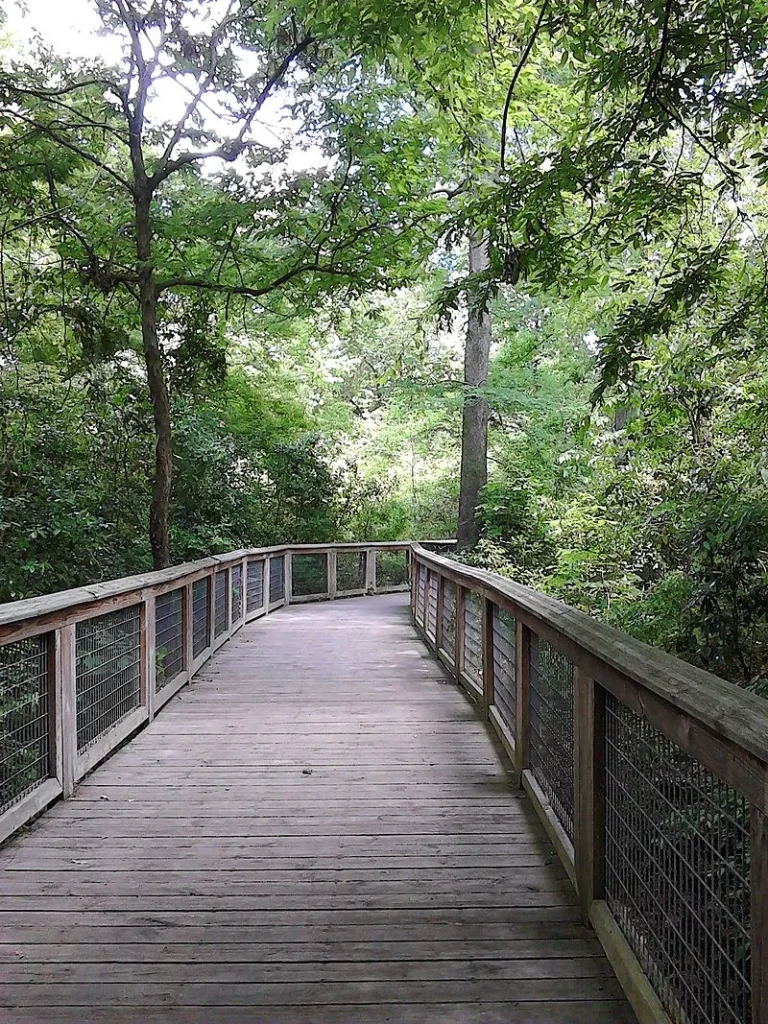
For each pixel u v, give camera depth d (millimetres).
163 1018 2209
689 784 1867
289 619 11336
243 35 7109
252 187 7543
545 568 13336
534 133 7645
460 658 6672
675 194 4777
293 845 3385
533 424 15586
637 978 2182
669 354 6074
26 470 7859
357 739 4977
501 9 5355
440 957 2523
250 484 13617
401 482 20797
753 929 1442
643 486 8188
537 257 4695
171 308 8750
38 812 3658
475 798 3953
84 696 4285
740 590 5547
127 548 9039
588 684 2711
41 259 10164
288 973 2430
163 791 4047
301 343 14883
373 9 4648
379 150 7324
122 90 7336
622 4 4180
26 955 2527
